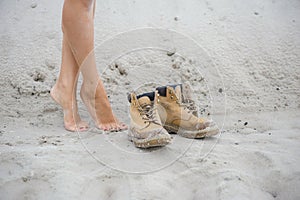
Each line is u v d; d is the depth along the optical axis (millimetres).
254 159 1397
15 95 2281
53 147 1471
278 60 2553
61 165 1309
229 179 1246
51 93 1788
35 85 2330
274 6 2896
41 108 2107
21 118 1975
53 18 2738
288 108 2166
